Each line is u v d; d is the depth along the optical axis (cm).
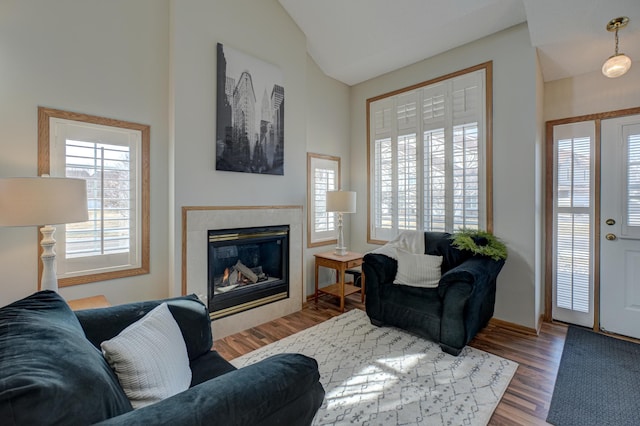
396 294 285
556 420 175
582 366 231
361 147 436
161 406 81
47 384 68
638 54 270
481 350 256
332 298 396
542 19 229
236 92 294
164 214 271
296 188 350
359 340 273
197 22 271
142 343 121
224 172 289
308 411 105
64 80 223
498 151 309
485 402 189
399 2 289
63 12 222
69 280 227
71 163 226
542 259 324
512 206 302
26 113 208
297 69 349
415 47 335
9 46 203
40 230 194
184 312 163
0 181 157
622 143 285
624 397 195
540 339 277
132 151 254
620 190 286
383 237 411
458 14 279
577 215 308
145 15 259
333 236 425
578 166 307
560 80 319
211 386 90
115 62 245
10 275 206
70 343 89
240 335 289
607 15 221
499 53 306
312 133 396
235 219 296
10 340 80
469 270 245
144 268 260
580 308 307
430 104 360
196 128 271
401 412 180
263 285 320
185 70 264
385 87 406
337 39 352
